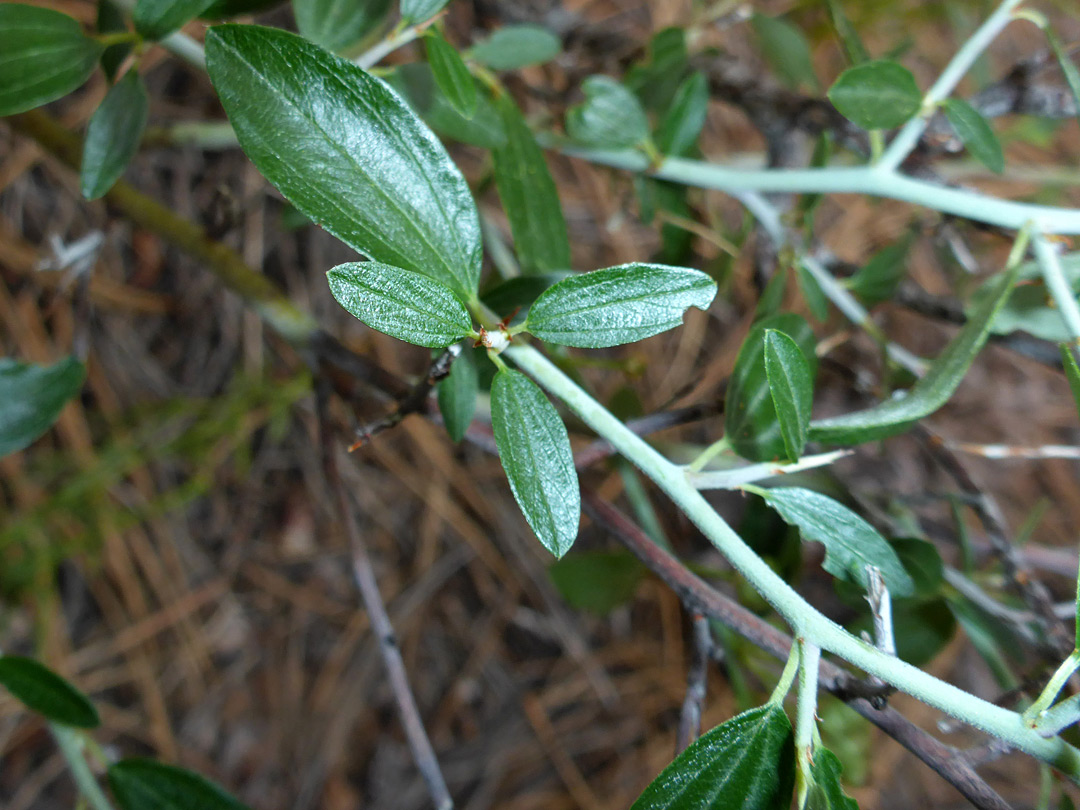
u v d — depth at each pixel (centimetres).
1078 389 12
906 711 38
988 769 38
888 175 17
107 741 36
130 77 14
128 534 37
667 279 11
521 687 41
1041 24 16
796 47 25
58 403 17
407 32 14
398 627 39
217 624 38
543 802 39
